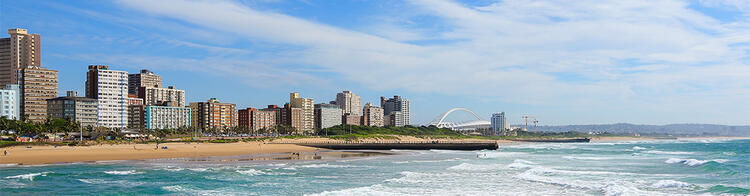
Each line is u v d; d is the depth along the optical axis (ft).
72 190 182.29
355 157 382.22
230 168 270.67
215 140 573.74
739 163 291.99
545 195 173.88
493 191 183.83
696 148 631.56
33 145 411.34
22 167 274.36
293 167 279.08
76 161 322.96
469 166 283.79
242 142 571.69
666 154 438.81
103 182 204.64
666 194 167.53
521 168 270.05
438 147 568.41
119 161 325.01
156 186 193.98
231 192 181.88
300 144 550.36
